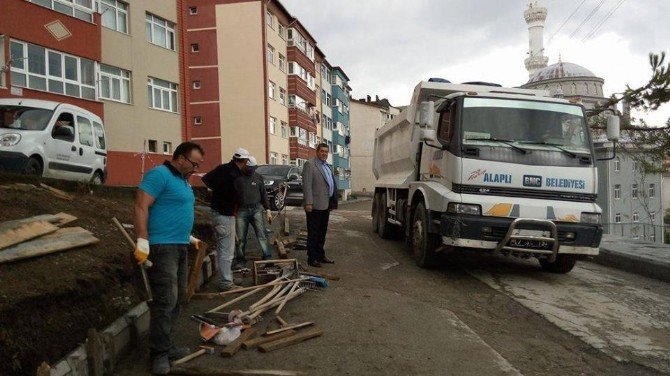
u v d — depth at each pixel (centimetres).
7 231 492
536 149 768
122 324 457
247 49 3697
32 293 400
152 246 417
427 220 830
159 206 419
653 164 1157
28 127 1028
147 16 2405
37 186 771
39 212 647
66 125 1112
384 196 1282
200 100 3744
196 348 477
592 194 770
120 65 2214
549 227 738
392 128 1226
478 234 737
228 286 666
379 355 465
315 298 639
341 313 581
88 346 387
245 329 513
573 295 721
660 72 991
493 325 577
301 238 1132
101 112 2020
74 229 582
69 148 1106
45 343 380
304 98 4497
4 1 1653
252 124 3688
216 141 3719
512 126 784
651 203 4988
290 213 1819
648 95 1012
